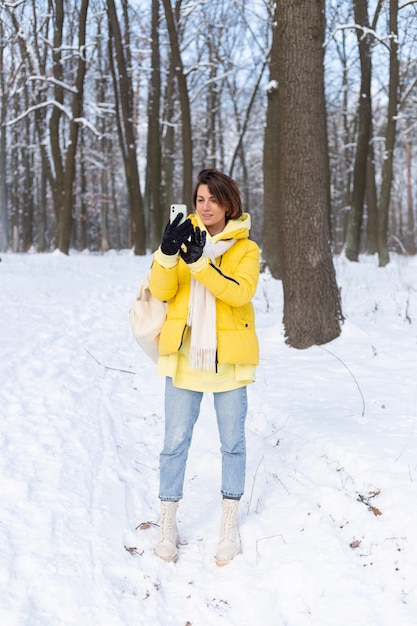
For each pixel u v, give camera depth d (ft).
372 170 68.49
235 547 9.45
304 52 20.11
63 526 9.82
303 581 8.63
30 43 62.28
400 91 65.46
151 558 9.50
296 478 11.25
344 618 7.83
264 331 22.89
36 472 11.36
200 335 9.02
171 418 9.58
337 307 21.13
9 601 7.95
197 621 8.22
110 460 12.54
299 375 17.44
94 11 64.75
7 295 28.09
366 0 52.42
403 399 14.92
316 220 20.61
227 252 9.48
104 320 26.43
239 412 9.53
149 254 70.74
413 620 7.69
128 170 65.82
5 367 17.04
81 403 15.46
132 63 77.05
